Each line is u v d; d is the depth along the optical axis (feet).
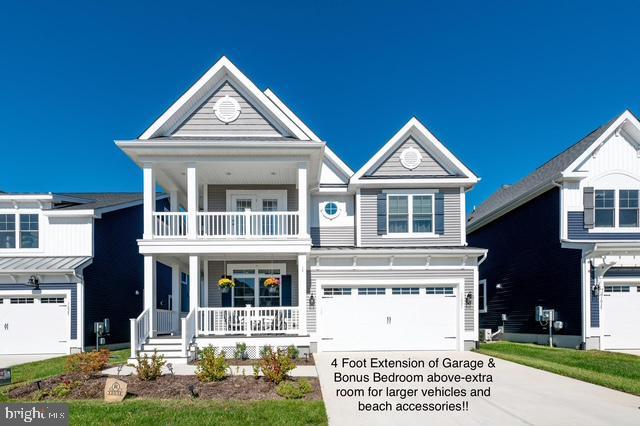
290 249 51.31
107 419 25.94
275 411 27.48
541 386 35.73
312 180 60.75
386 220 63.05
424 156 64.39
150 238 50.75
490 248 85.61
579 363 45.06
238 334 51.11
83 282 62.44
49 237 65.67
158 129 52.16
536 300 67.77
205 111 54.19
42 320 61.67
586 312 56.95
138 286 79.77
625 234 60.23
